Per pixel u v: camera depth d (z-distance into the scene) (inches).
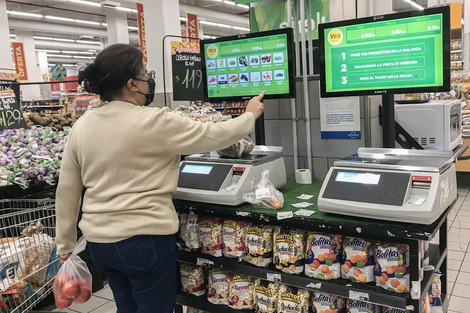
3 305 86.1
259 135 104.9
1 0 492.7
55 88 798.5
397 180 66.7
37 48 928.9
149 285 68.7
